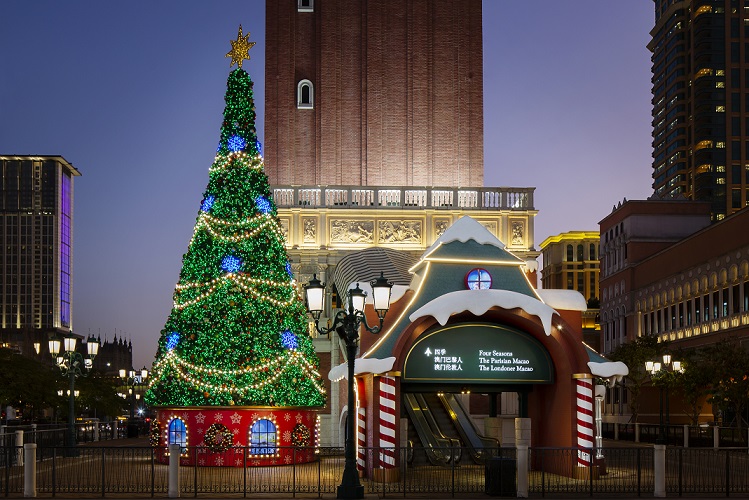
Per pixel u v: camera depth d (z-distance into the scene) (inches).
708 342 2802.7
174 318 1549.0
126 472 1338.6
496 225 2498.8
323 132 2719.0
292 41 2763.3
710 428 2092.8
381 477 1175.6
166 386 1502.2
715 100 6791.3
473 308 1212.5
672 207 3646.7
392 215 2471.7
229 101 1615.4
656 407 3221.0
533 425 1373.0
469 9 2778.1
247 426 1481.3
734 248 2635.3
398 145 2716.5
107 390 3577.8
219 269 1521.9
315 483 1162.0
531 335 1291.8
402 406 1558.8
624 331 3700.8
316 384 1594.5
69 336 1727.4
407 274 1808.6
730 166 6727.4
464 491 1069.1
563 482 1179.3
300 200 2482.8
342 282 1924.2
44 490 1085.8
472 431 1624.0
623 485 1112.2
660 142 7504.9
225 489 1096.2
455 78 2748.5
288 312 1557.6
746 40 6820.9
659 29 7573.8
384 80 2743.6
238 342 1483.8
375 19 2768.2
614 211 3907.5
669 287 3201.3
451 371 1257.4
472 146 2721.5
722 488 1097.4
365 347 1332.4
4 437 1512.1
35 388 2847.0
